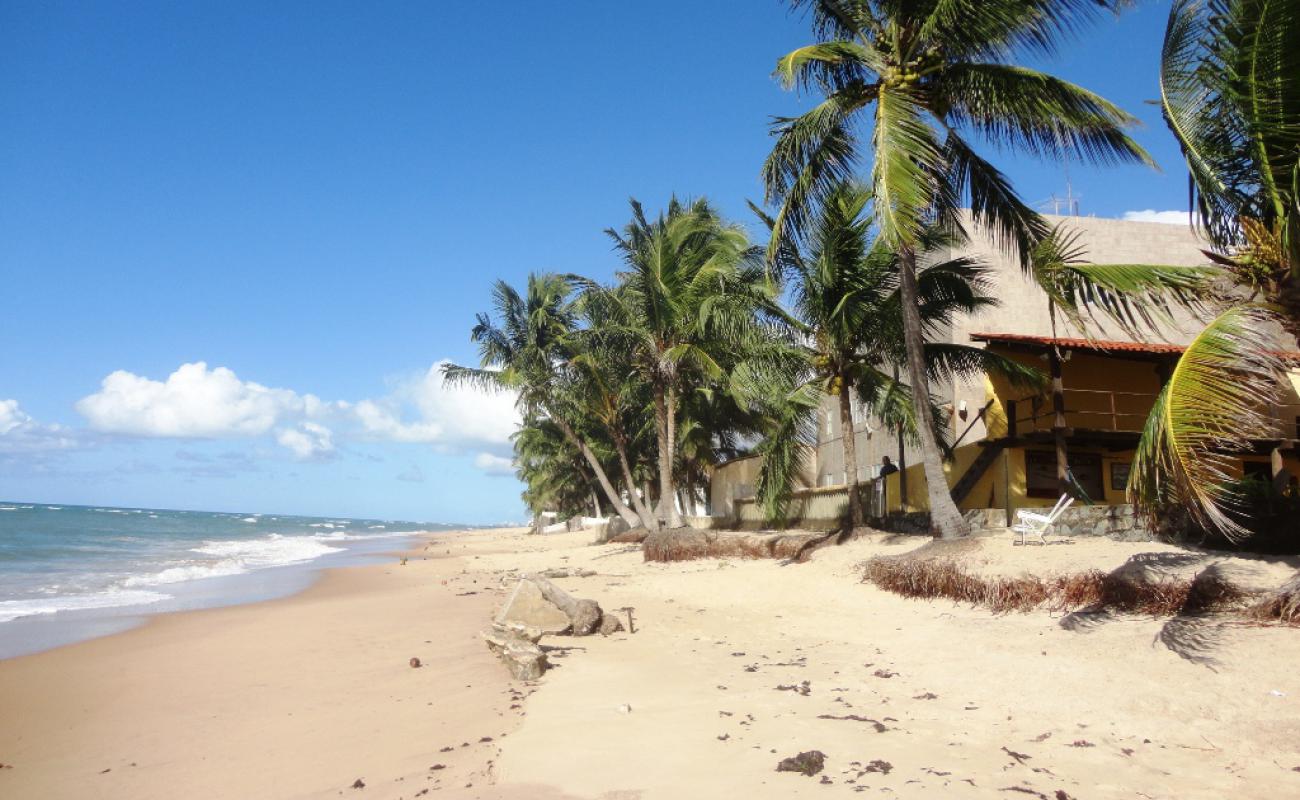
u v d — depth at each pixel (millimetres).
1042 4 13375
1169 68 9625
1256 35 8266
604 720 7250
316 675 10164
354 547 51156
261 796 6059
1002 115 14789
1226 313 7844
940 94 15297
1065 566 11773
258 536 65312
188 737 7762
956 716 7051
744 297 20672
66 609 17406
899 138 12695
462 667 10211
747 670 9281
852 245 18484
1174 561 11047
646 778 5738
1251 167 9211
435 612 15719
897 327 18812
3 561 30938
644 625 12820
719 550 22906
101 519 84500
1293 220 8375
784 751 6137
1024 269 15766
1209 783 5367
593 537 43750
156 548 42531
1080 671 8000
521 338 29203
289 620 15227
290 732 7703
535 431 46625
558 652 10695
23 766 7105
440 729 7449
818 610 13641
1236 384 7055
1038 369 20312
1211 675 7387
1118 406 21359
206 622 15297
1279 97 8414
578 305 26578
